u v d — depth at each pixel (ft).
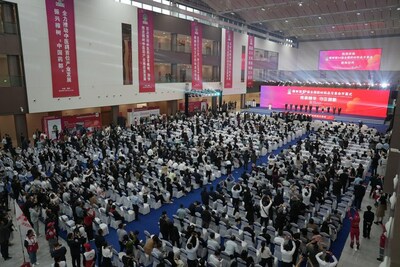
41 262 33.81
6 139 70.85
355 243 37.55
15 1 69.51
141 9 98.99
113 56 92.84
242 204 43.70
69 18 80.23
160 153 63.46
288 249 29.66
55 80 79.30
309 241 32.30
